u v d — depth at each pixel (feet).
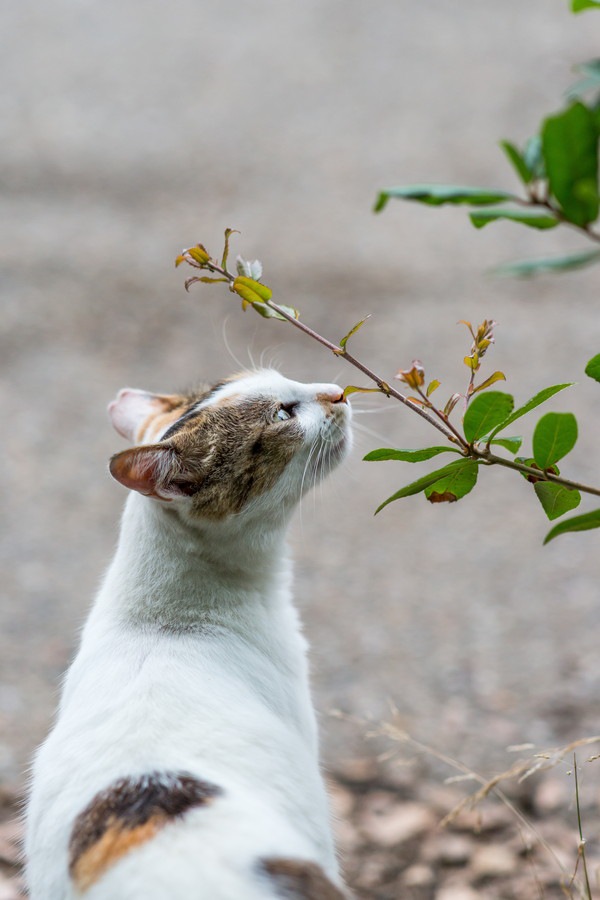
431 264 33.88
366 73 50.72
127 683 7.75
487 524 21.54
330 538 21.04
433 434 24.26
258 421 8.81
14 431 24.71
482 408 6.22
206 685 7.74
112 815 6.53
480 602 18.61
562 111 5.42
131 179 39.93
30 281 31.81
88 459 23.82
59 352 28.30
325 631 17.72
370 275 32.86
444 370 27.20
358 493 22.88
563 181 5.57
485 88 47.93
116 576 8.89
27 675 16.15
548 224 6.00
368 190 39.19
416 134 43.88
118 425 10.29
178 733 7.21
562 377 26.89
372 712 15.51
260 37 55.77
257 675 8.33
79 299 30.94
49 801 7.12
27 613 18.04
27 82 49.06
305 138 43.91
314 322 29.78
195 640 8.28
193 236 35.24
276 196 38.83
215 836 6.20
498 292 32.19
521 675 16.29
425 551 20.53
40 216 36.52
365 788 13.87
